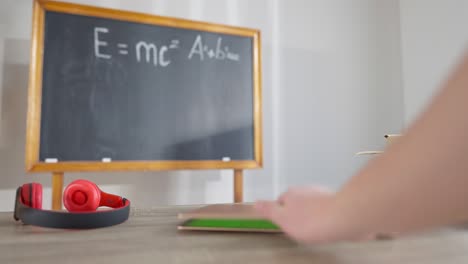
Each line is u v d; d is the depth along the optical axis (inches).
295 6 60.0
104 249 16.3
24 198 24.0
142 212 30.3
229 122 50.1
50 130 43.4
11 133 46.5
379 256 14.9
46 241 18.1
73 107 44.4
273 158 56.9
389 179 7.9
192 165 47.8
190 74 49.0
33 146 42.4
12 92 46.7
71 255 15.1
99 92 45.5
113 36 46.4
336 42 62.1
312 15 61.0
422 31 63.4
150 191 51.3
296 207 12.3
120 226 22.8
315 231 10.6
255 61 51.8
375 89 64.0
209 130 49.2
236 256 14.9
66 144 43.9
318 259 14.5
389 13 66.1
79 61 45.0
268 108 57.2
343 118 61.4
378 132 63.4
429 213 8.0
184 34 49.2
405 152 7.7
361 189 8.6
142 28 47.6
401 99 65.5
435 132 7.1
